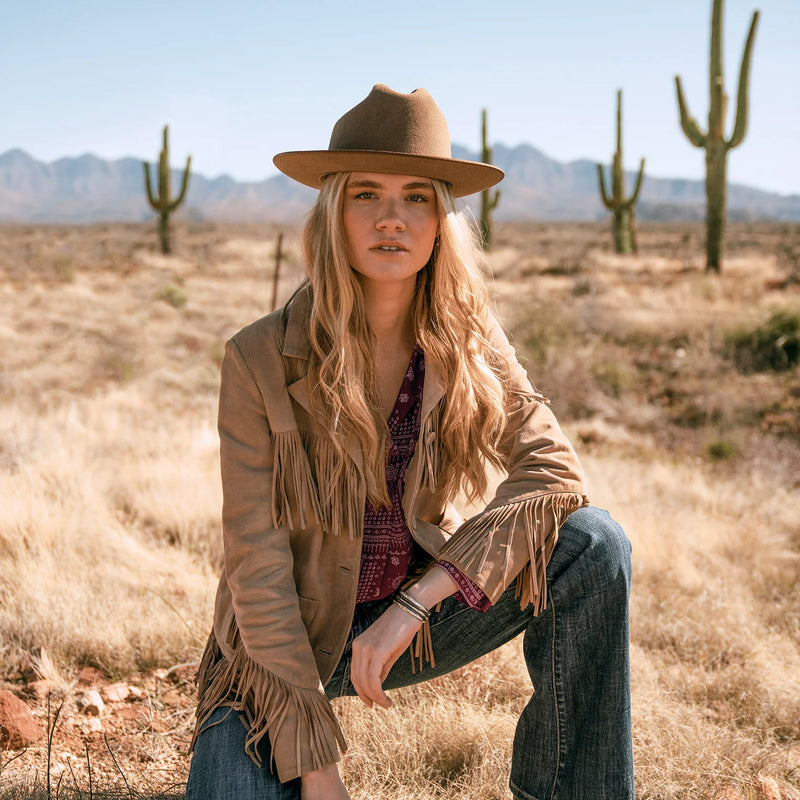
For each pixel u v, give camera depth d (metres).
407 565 1.92
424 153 1.73
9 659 2.93
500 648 2.99
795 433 9.42
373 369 1.82
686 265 25.73
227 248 38.84
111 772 2.32
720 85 20.77
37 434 6.32
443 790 2.25
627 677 1.79
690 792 2.28
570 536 1.77
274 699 1.68
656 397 11.07
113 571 3.71
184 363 12.96
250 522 1.74
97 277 25.94
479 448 1.92
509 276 24.77
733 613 3.68
